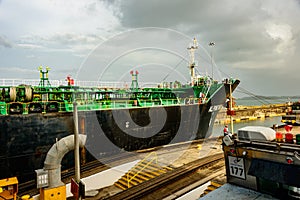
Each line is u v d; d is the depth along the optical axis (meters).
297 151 6.43
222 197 7.30
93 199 11.77
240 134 8.09
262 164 7.03
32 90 15.96
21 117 14.63
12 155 14.24
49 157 10.44
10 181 10.38
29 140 14.90
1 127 13.91
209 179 12.77
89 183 13.42
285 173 6.38
